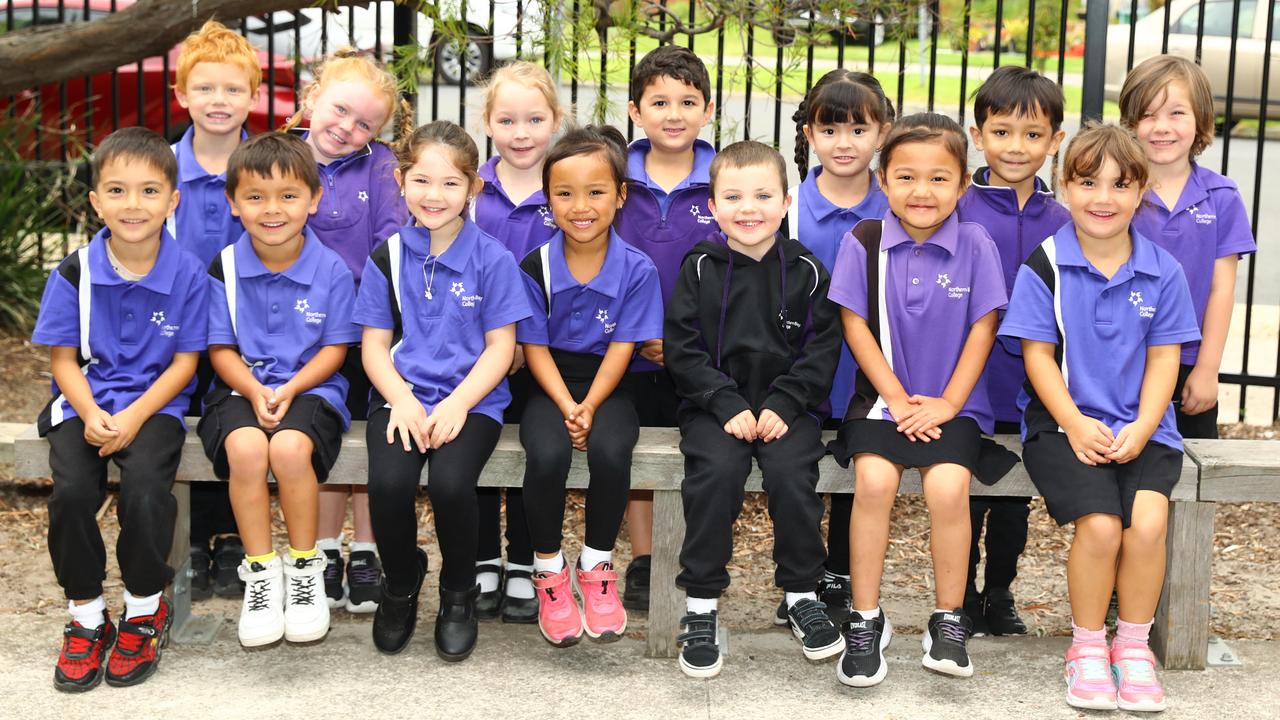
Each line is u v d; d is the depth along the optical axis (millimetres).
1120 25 13406
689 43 4945
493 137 3785
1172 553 3398
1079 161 3266
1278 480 3359
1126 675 3223
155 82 8484
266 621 3363
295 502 3344
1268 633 3701
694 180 3807
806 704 3217
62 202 6859
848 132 3609
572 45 4621
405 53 4680
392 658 3453
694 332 3465
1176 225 3693
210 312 3488
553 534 3418
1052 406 3314
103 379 3414
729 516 3293
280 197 3398
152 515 3221
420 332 3514
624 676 3369
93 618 3285
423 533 4492
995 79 3652
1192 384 3752
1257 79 12070
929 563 4301
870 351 3424
